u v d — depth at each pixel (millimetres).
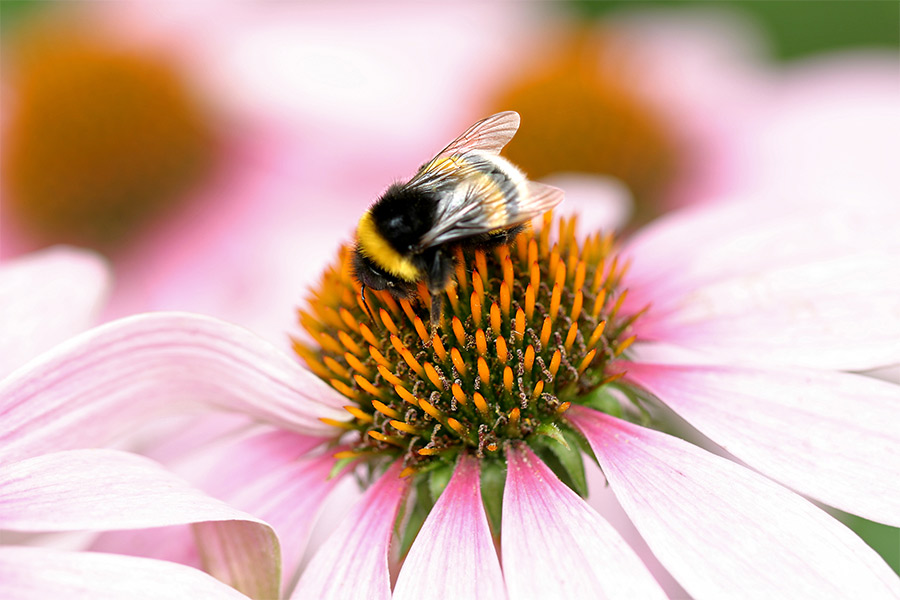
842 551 183
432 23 364
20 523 179
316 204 314
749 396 198
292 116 333
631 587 181
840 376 197
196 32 351
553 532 187
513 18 370
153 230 306
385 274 199
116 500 183
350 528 196
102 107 300
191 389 201
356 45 352
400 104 335
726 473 190
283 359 197
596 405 201
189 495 187
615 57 324
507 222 193
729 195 306
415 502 201
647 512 188
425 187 199
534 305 201
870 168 301
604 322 200
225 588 181
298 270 274
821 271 207
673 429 209
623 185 304
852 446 191
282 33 357
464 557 188
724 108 329
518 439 198
